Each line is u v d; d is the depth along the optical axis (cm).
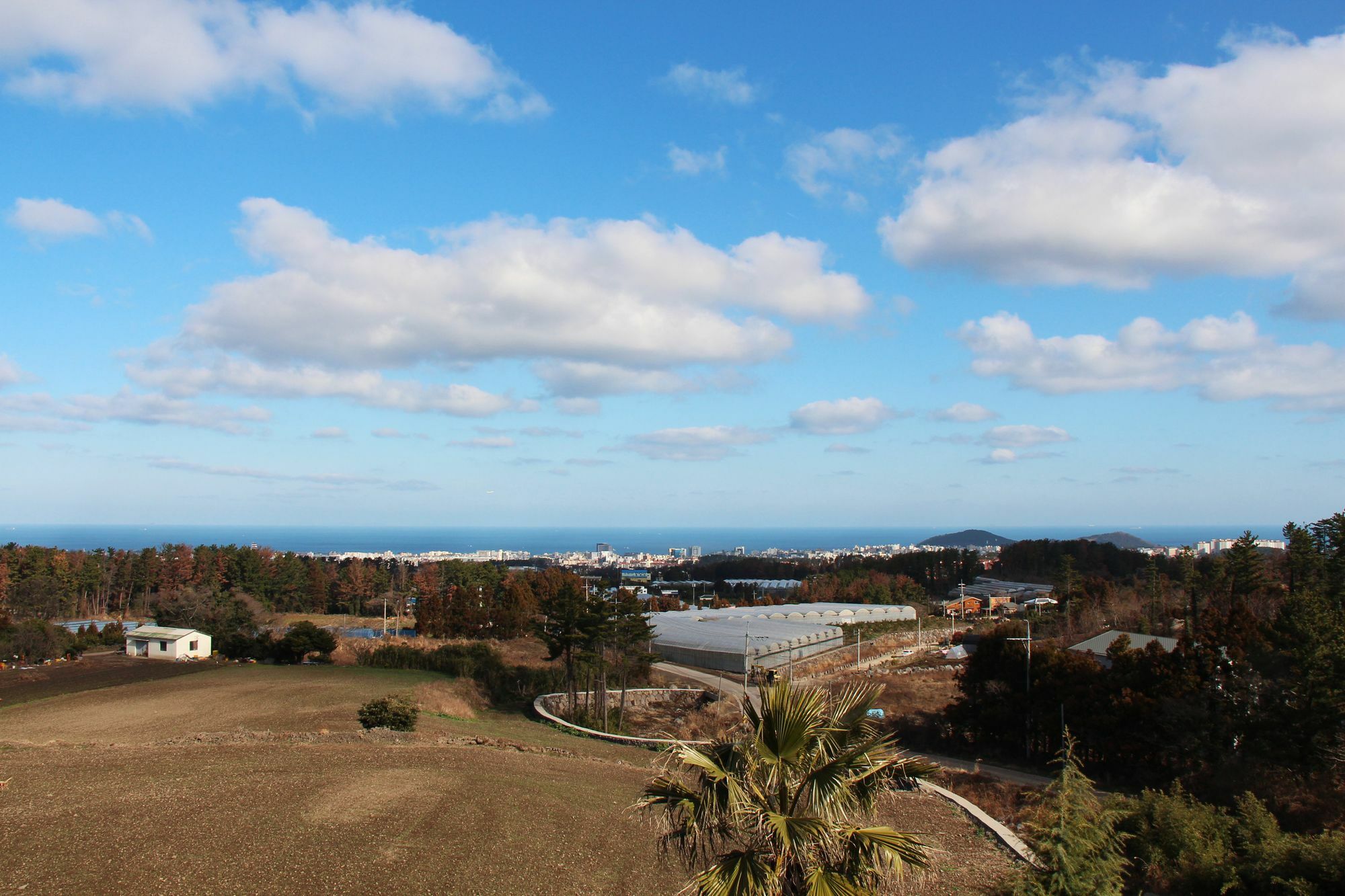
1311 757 3397
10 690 4897
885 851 940
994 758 4569
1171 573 13112
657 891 1722
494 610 9250
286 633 6869
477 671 6206
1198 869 2056
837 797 944
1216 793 3506
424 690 5188
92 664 6138
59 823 1836
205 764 2484
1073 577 10338
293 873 1655
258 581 12194
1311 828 3062
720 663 7388
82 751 2661
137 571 11575
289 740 3075
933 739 4859
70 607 11225
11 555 10938
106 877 1565
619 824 2166
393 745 3045
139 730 3634
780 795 992
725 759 1022
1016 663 4738
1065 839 1193
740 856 955
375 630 10644
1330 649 3397
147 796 2081
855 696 1078
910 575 17462
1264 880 1934
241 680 5325
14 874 1550
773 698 1015
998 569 18462
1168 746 3925
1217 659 4062
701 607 13025
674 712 5669
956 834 2391
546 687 6059
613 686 6169
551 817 2169
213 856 1705
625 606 5384
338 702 4506
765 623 9406
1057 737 4322
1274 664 3656
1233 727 3703
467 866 1772
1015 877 1271
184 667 6009
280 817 1977
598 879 1766
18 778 2223
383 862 1755
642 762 3503
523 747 3397
